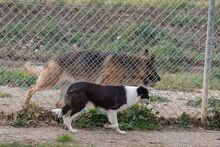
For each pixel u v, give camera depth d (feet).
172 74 49.29
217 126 35.14
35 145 27.76
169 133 33.27
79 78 39.47
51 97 42.32
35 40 45.27
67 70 38.68
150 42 45.39
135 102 33.58
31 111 34.55
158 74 46.52
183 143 30.55
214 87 51.19
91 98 32.42
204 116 35.35
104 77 40.83
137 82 43.11
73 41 44.32
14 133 31.07
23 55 45.83
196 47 50.52
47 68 38.06
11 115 34.30
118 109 32.73
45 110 34.94
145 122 34.63
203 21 47.09
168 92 48.39
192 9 44.19
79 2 43.04
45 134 31.24
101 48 43.88
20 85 45.16
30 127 33.12
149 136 32.14
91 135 31.76
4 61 46.39
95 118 34.40
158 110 39.47
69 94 32.37
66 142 29.35
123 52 43.01
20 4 41.70
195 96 47.03
